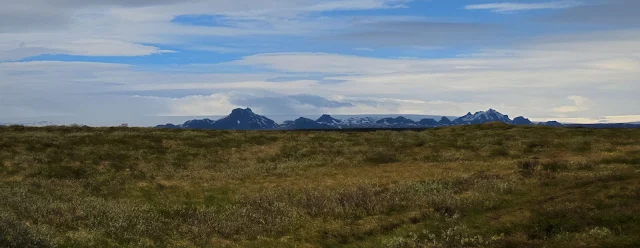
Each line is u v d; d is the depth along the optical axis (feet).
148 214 86.02
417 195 97.35
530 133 194.18
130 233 74.84
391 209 90.38
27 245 58.70
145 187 108.47
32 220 74.49
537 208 78.54
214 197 101.65
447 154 157.89
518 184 99.04
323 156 154.10
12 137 149.07
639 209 70.44
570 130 200.64
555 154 151.33
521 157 149.48
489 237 71.05
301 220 86.33
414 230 77.25
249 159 149.28
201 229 80.48
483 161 145.18
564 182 96.22
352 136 191.21
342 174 126.11
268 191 105.91
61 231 71.20
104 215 82.23
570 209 75.41
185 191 105.70
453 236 72.64
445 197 92.63
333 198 96.84
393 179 115.14
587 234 65.46
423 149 167.43
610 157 129.08
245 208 92.27
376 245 71.97
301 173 129.49
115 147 148.87
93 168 124.16
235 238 78.28
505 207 85.76
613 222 68.44
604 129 206.28
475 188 99.81
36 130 174.60
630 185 86.12
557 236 66.74
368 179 116.78
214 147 161.58
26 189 95.86
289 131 207.72
